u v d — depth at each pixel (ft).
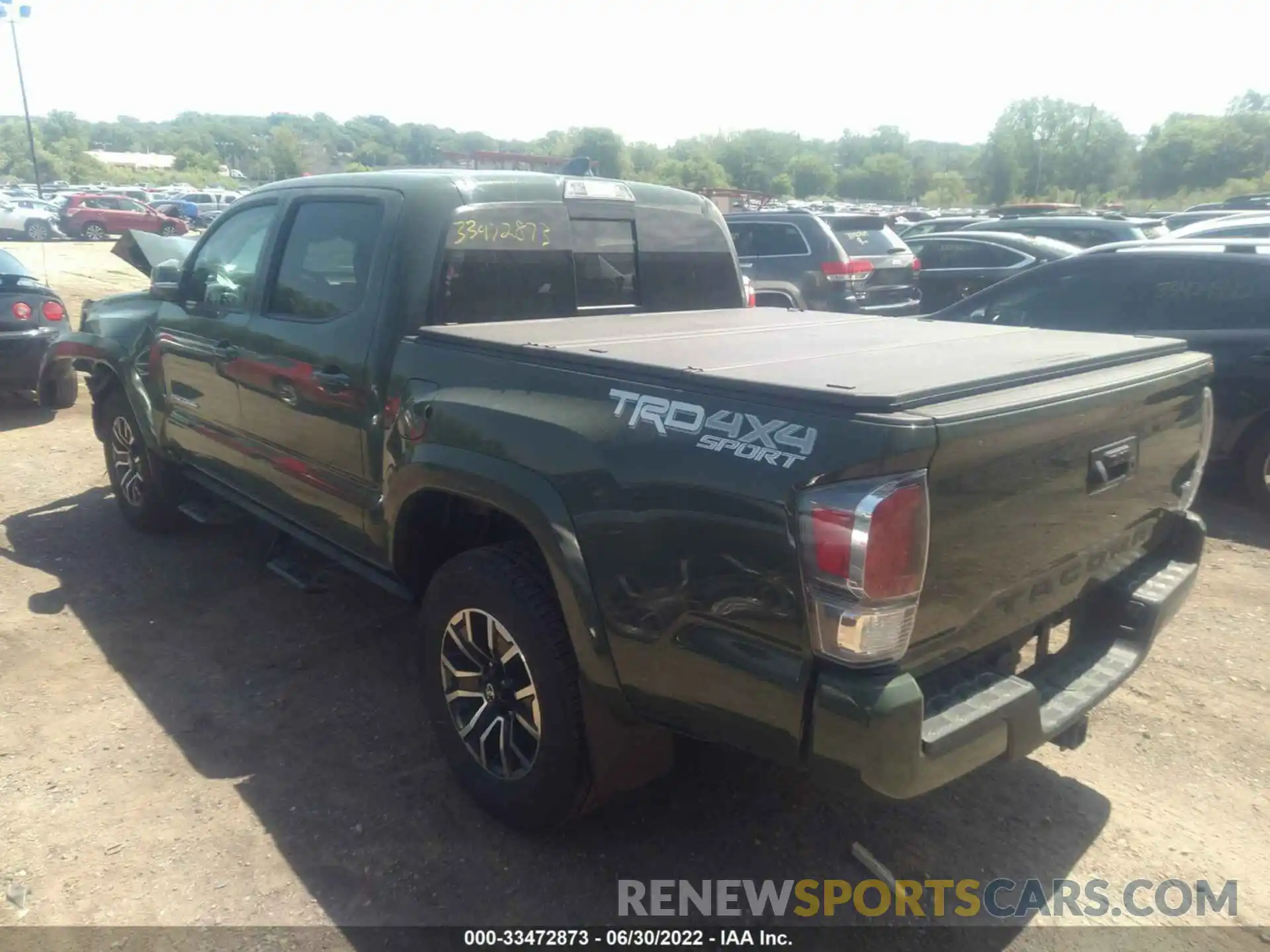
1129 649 9.79
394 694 13.07
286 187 13.66
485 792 10.25
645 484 8.11
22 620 14.93
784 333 11.45
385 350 11.23
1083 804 10.94
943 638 7.78
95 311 18.69
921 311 39.27
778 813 10.64
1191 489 10.98
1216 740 12.24
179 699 12.80
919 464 6.98
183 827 10.21
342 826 10.27
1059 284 22.40
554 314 12.81
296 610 15.51
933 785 7.33
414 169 12.98
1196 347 20.48
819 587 7.03
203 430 15.35
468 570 9.93
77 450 24.57
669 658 8.14
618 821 10.43
